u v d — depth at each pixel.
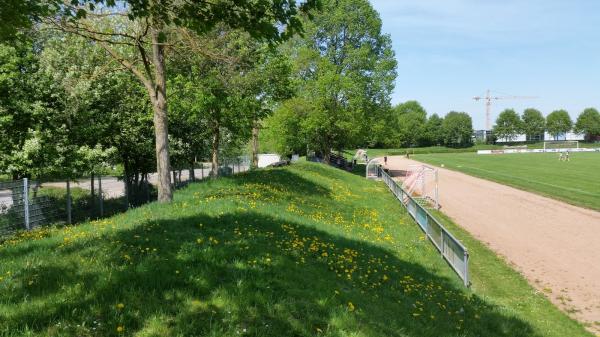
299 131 45.22
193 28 7.87
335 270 9.31
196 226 10.09
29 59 18.34
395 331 6.46
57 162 17.33
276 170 30.22
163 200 14.12
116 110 22.02
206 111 22.38
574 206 26.88
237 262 7.32
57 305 5.22
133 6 7.83
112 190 34.22
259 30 7.40
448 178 46.34
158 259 6.98
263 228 11.09
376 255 12.26
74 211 19.59
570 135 185.00
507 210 26.09
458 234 19.72
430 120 160.75
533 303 11.41
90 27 13.22
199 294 5.94
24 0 7.40
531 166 62.44
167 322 5.14
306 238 11.38
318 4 7.57
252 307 5.78
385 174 38.59
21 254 7.79
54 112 18.33
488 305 10.48
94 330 4.80
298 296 6.51
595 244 17.77
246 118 24.58
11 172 17.53
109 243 7.80
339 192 27.67
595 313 11.02
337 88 42.09
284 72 24.11
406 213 23.84
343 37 47.00
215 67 19.47
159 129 14.17
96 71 16.47
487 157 94.38
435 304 9.30
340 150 52.25
